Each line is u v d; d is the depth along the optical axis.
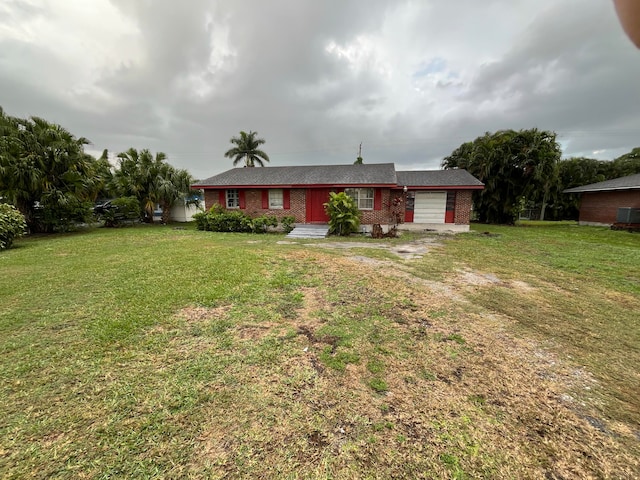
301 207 14.53
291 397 2.34
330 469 1.74
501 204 18.38
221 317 3.75
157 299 4.28
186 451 1.83
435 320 3.83
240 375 2.59
